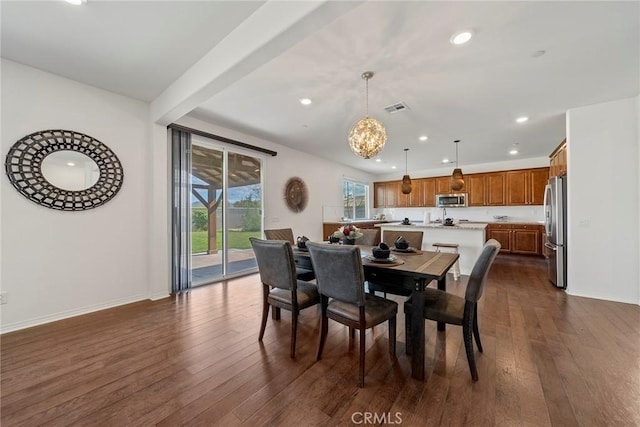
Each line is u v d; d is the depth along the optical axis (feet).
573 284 11.10
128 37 6.77
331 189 21.94
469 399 5.00
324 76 8.29
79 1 5.52
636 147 9.99
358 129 8.37
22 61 7.79
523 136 14.83
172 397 5.09
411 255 8.18
